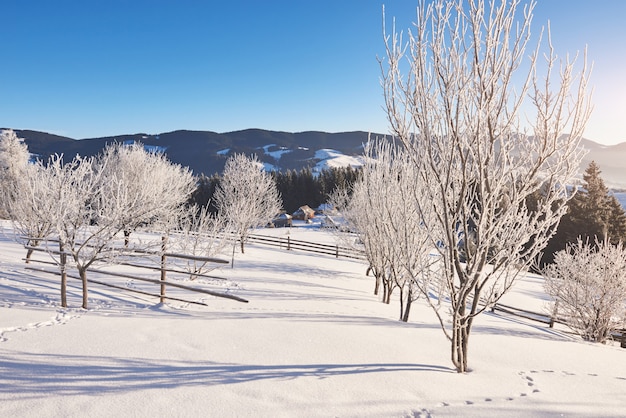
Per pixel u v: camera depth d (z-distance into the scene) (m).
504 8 3.31
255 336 5.19
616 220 28.14
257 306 7.55
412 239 7.08
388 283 10.74
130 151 18.17
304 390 3.57
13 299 6.44
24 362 3.89
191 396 3.36
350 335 5.53
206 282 10.13
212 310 6.83
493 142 3.56
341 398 3.45
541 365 4.80
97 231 6.32
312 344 4.97
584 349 6.32
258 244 26.59
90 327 5.24
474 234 4.27
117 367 3.91
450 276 4.07
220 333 5.25
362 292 12.88
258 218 23.84
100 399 3.24
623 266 9.81
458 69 3.48
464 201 3.82
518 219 3.85
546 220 3.73
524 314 12.85
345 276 16.33
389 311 9.18
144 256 7.50
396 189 7.81
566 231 26.75
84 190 6.57
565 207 3.64
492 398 3.57
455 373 4.23
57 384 3.46
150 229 13.63
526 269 4.02
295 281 12.58
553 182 3.61
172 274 10.61
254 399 3.36
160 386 3.53
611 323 9.67
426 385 3.81
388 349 4.97
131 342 4.70
